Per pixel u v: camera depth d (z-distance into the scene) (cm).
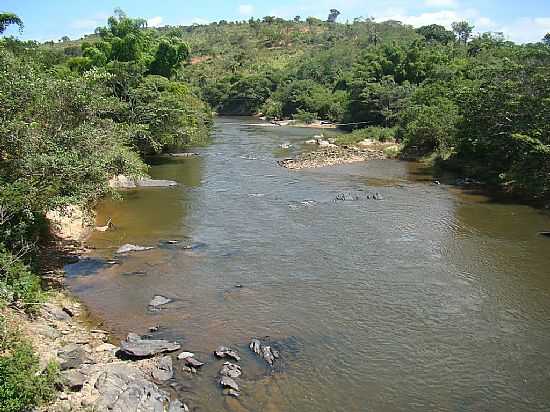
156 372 1438
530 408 1354
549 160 3478
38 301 1723
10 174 1942
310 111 10431
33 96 2150
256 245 2564
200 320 1775
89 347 1548
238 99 12419
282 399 1357
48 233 2448
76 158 1956
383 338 1684
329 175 4522
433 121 5400
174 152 5650
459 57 9138
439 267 2308
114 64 5178
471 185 4128
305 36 17138
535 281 2159
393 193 3819
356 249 2528
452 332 1730
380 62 9275
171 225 2881
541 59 4072
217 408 1307
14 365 1216
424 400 1377
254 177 4347
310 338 1675
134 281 2091
